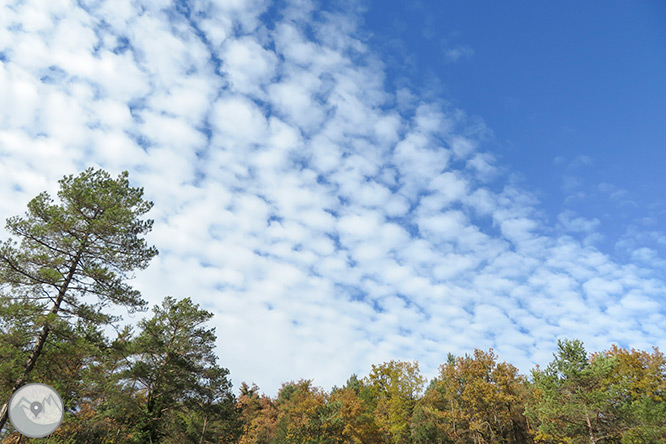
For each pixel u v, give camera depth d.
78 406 28.45
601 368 31.36
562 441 32.03
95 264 22.58
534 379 35.22
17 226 21.11
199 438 38.12
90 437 27.84
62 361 21.19
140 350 30.58
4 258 20.12
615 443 30.36
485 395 45.41
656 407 28.33
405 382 57.12
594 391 29.91
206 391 32.03
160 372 30.67
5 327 19.62
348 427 48.50
